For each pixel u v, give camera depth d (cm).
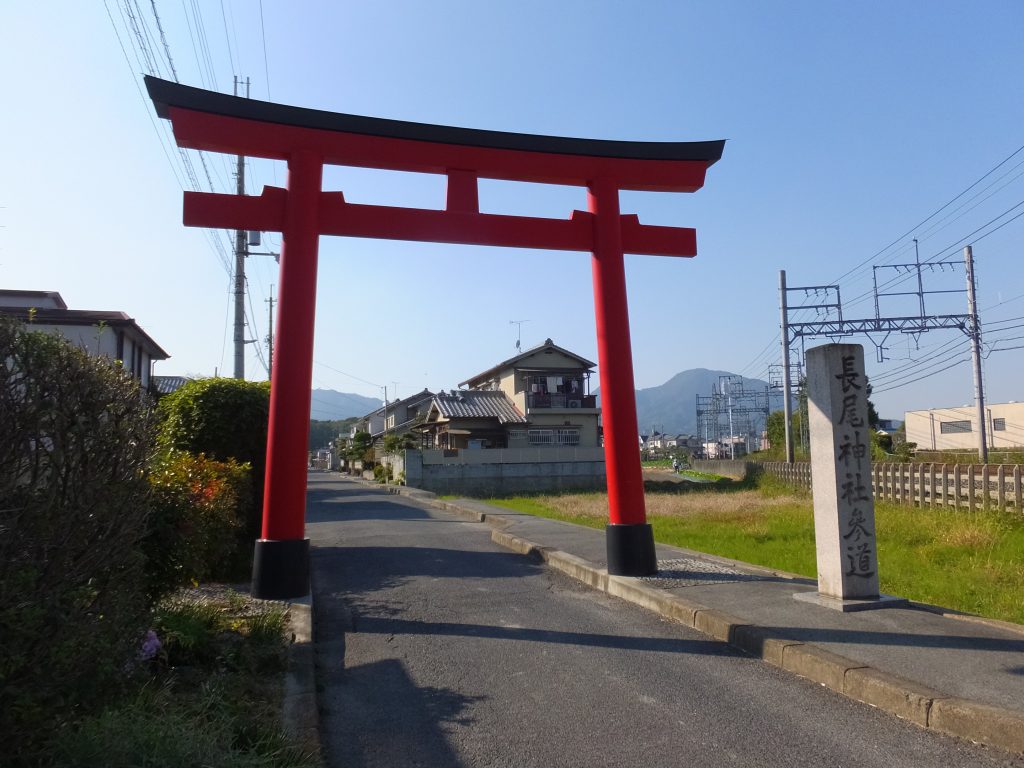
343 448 6569
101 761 295
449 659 587
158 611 506
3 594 274
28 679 288
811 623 607
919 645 539
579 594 828
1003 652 520
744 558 1030
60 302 1991
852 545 668
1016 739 388
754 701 477
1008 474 1388
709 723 441
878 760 385
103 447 331
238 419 974
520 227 862
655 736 425
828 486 681
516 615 732
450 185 849
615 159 887
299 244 771
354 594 845
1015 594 769
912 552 1047
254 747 356
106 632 333
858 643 547
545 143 862
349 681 536
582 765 389
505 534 1259
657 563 906
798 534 1261
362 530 1459
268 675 507
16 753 288
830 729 427
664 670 546
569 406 4050
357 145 808
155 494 512
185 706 390
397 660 586
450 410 4022
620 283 876
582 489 3303
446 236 834
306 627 632
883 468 1841
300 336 764
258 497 972
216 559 768
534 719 455
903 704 442
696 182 912
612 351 866
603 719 453
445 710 474
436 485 3183
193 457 849
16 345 310
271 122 776
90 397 327
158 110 756
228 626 599
